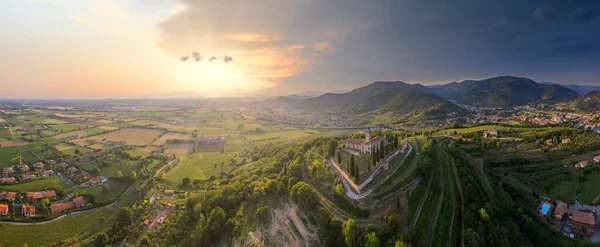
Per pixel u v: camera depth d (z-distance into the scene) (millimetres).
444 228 104000
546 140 182125
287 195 143875
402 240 92750
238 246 123188
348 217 112312
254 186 158875
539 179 144625
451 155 163625
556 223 114125
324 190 132875
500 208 118688
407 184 125938
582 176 134250
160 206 175625
